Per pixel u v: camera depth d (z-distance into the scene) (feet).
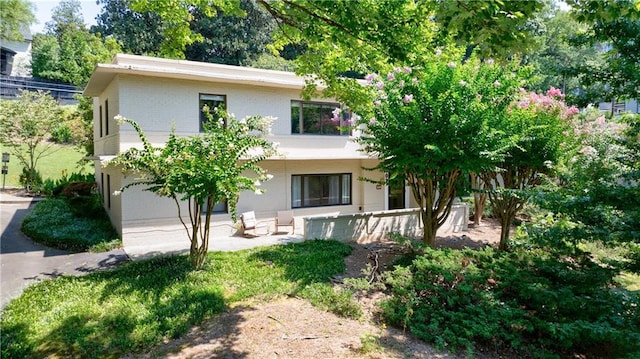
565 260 26.55
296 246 37.09
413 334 20.94
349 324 21.68
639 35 21.47
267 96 46.47
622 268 23.12
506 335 20.21
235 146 28.78
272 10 21.36
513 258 27.78
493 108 30.53
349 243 40.86
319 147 50.57
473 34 13.97
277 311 22.71
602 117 37.35
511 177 36.96
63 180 66.74
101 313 21.59
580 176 24.53
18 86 112.68
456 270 25.27
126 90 38.52
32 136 65.26
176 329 20.06
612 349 20.45
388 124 31.30
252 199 46.32
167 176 26.73
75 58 133.08
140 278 27.07
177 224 41.04
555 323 20.53
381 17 17.93
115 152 40.01
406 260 31.40
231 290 25.57
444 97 28.76
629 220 19.90
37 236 38.58
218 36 112.06
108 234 40.42
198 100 42.37
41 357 17.79
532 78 31.73
